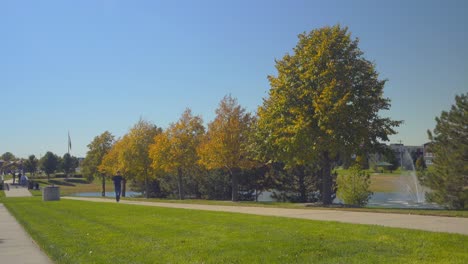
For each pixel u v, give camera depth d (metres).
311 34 28.56
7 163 144.75
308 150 26.25
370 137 27.73
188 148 46.25
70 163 118.38
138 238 12.34
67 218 18.62
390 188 58.50
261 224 13.98
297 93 27.25
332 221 13.98
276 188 43.72
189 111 47.34
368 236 10.84
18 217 19.97
